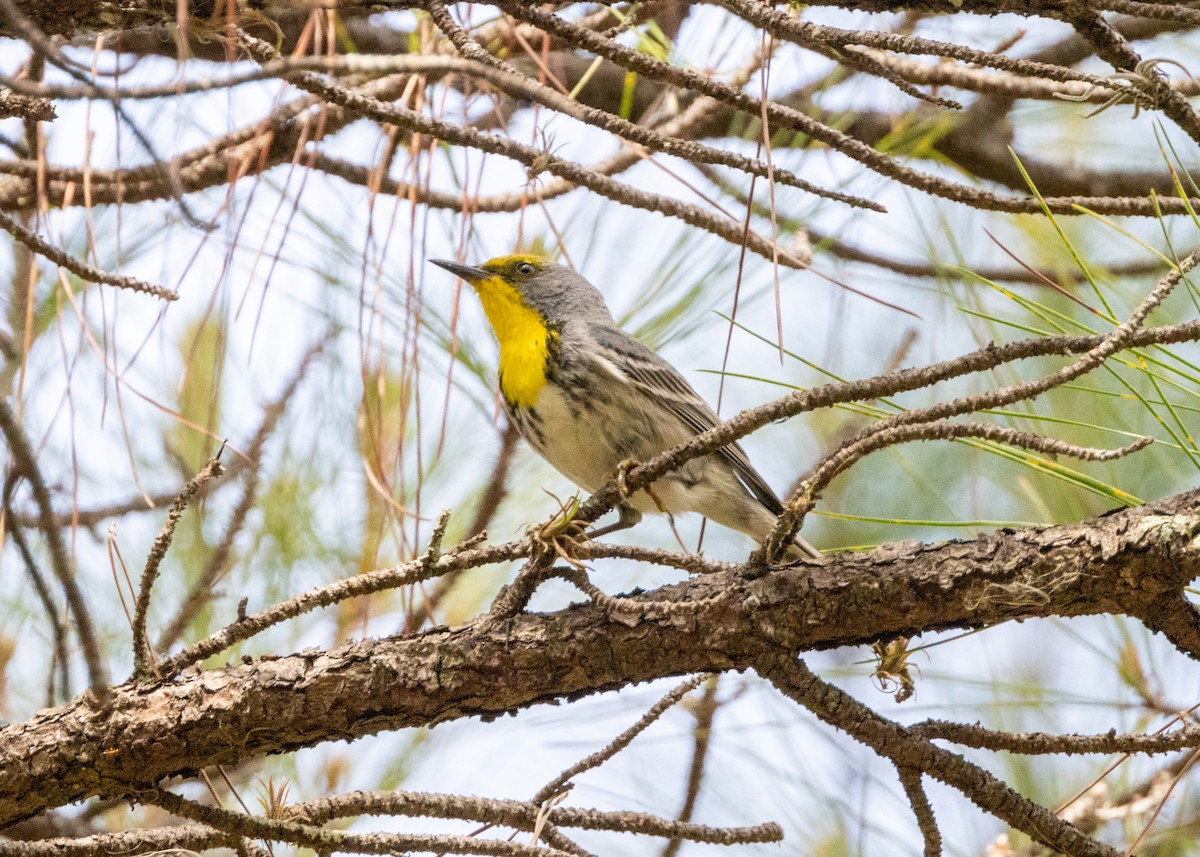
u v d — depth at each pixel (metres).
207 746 5.74
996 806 5.55
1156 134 6.05
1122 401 8.41
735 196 8.54
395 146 7.39
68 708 5.78
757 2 5.53
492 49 7.95
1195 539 5.11
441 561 5.79
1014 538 5.50
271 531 8.49
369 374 8.37
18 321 7.52
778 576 5.70
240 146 7.48
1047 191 10.20
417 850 5.54
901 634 5.65
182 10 4.66
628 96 7.96
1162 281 5.00
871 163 5.81
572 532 5.92
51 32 5.85
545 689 5.88
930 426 5.03
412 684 5.80
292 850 7.32
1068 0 5.37
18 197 7.42
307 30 6.52
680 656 5.77
